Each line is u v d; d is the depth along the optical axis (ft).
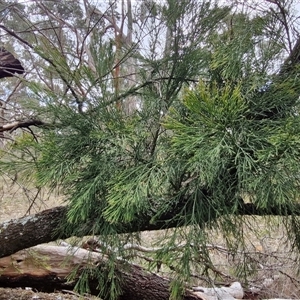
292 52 3.90
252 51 3.73
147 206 3.71
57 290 7.48
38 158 4.25
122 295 6.93
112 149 3.95
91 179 3.98
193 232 3.70
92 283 5.85
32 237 5.22
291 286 9.11
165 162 3.54
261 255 8.67
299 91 3.59
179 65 4.18
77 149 4.06
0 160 4.38
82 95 4.23
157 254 3.79
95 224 4.24
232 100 3.00
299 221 4.19
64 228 4.93
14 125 5.38
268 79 3.66
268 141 3.03
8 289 8.89
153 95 4.19
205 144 2.98
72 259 6.88
